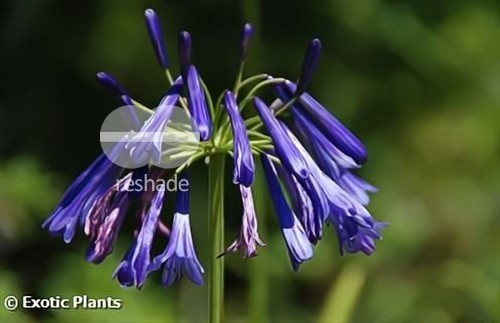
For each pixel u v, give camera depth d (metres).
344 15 1.88
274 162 0.99
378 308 1.42
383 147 1.81
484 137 1.72
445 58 1.82
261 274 1.19
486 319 1.37
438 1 1.86
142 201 0.96
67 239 0.97
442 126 1.79
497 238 1.52
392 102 1.87
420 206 1.66
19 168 1.49
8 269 1.49
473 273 1.40
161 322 1.37
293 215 0.97
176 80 0.97
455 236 1.54
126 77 1.86
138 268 0.94
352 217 0.97
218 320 1.00
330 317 1.18
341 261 1.48
